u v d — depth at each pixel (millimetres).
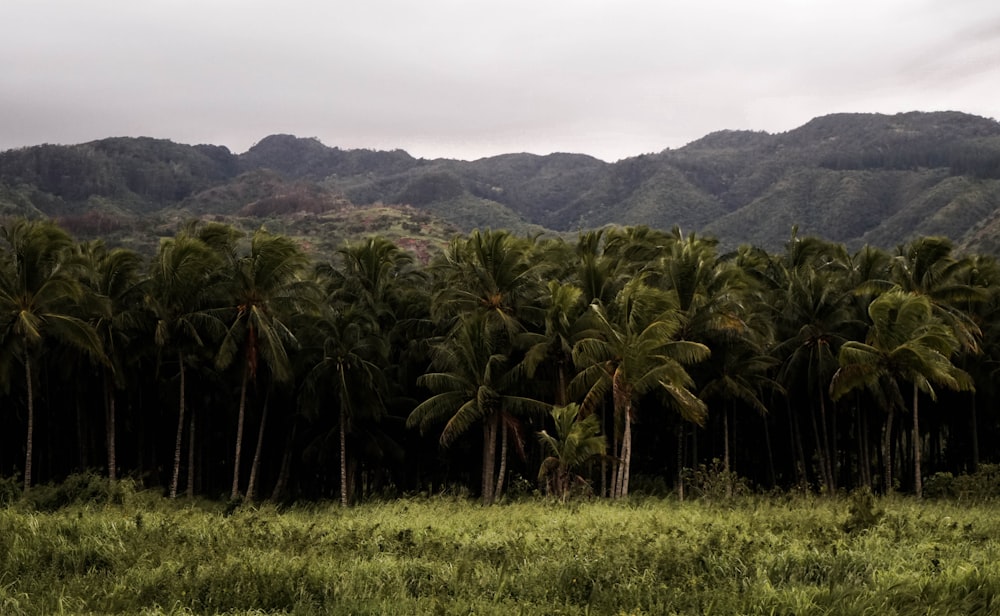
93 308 34469
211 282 35562
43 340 38438
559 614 11430
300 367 38344
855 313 39219
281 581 12453
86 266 35312
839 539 16047
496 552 15289
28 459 33594
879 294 37656
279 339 35438
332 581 12648
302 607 11555
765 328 36812
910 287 38594
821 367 37562
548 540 16547
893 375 35219
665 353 31828
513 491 38469
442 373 36219
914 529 18000
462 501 30984
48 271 32938
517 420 36375
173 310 35625
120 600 11469
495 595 12188
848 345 34031
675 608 11750
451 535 18406
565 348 34562
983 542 16750
